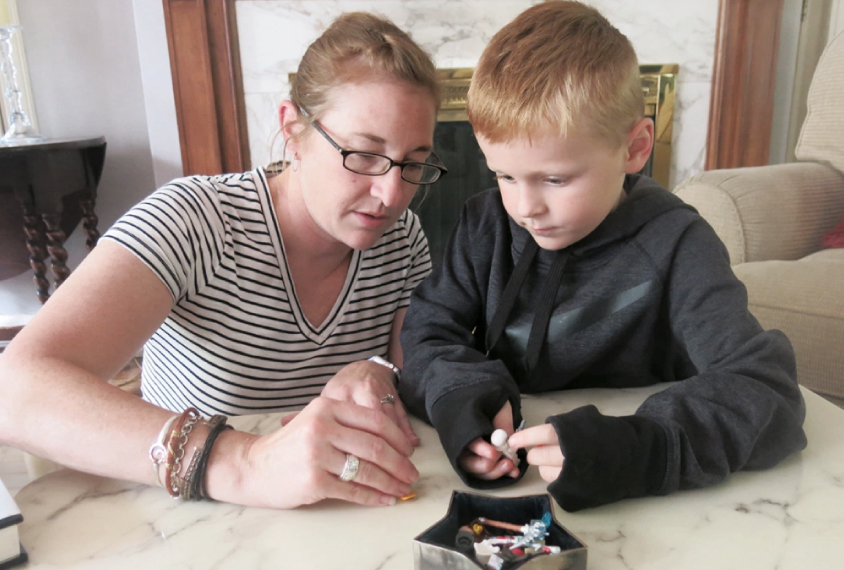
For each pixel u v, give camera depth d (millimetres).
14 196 2318
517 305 819
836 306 1271
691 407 577
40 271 2375
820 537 486
